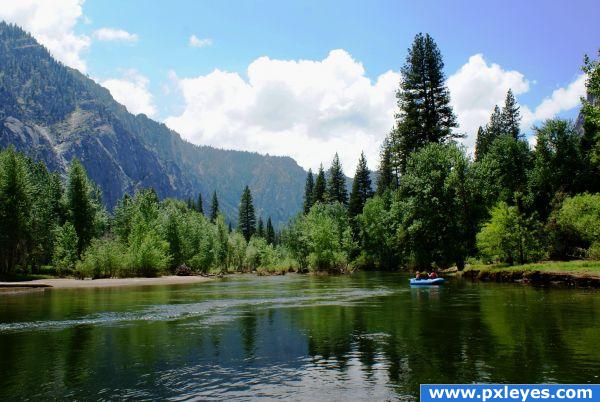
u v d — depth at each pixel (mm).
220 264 101188
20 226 59156
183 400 8898
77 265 61250
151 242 68688
